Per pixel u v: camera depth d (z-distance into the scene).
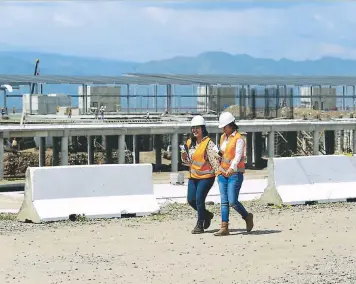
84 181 17.91
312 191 20.38
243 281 10.18
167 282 10.29
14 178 55.22
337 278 10.12
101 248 13.20
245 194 34.22
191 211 19.08
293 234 14.37
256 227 15.52
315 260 11.55
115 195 18.08
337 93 72.94
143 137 74.19
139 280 10.45
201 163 14.66
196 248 12.97
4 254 12.70
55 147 61.94
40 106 73.62
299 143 70.31
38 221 16.94
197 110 70.19
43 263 11.81
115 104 73.00
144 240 14.04
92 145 62.00
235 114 69.12
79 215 17.38
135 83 69.25
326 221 16.16
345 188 20.88
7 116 67.81
